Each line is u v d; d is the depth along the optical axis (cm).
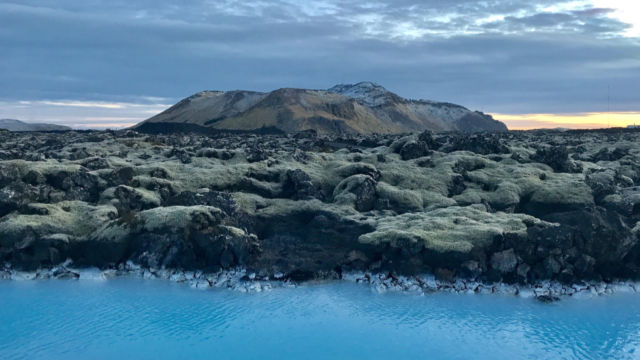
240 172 9269
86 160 9231
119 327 4803
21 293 5603
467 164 10306
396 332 4778
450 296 5622
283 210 8019
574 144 15975
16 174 7519
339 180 9375
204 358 4272
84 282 5941
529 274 5931
